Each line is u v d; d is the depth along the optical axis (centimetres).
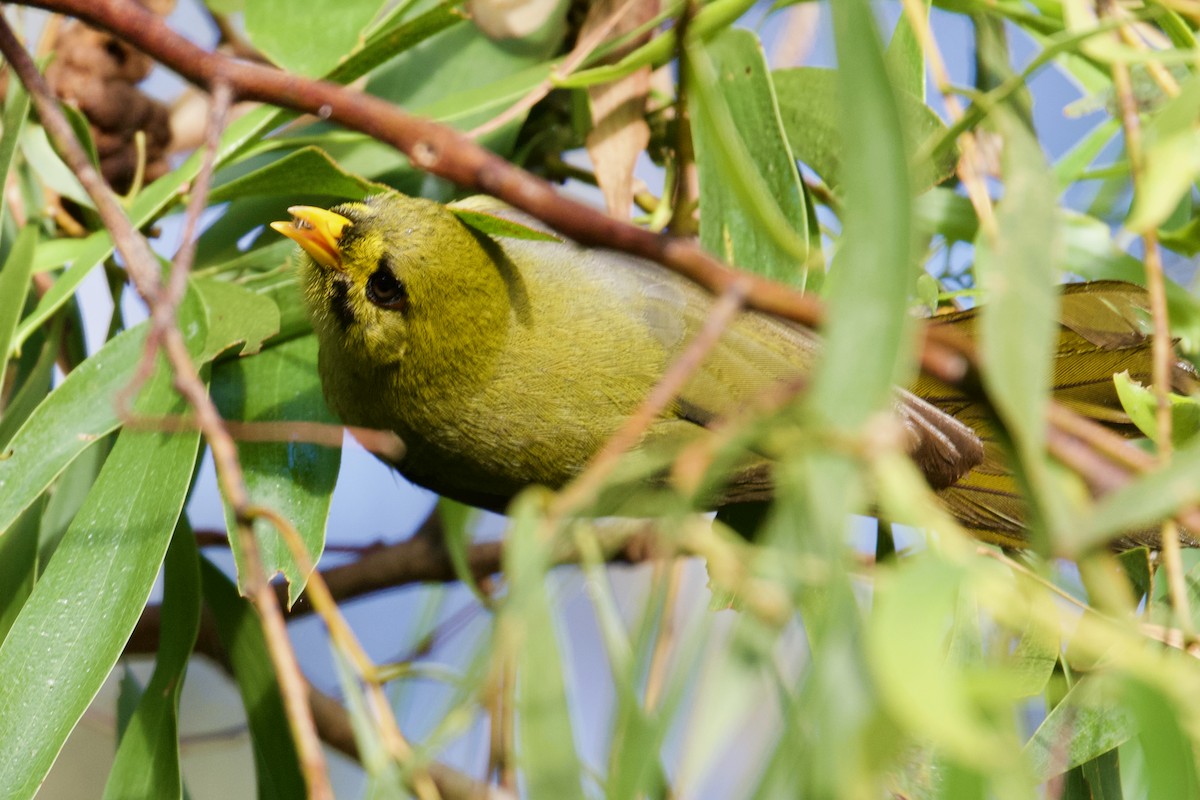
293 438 416
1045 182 296
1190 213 559
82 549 453
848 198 278
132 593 441
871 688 250
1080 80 570
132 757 464
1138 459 297
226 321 498
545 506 310
